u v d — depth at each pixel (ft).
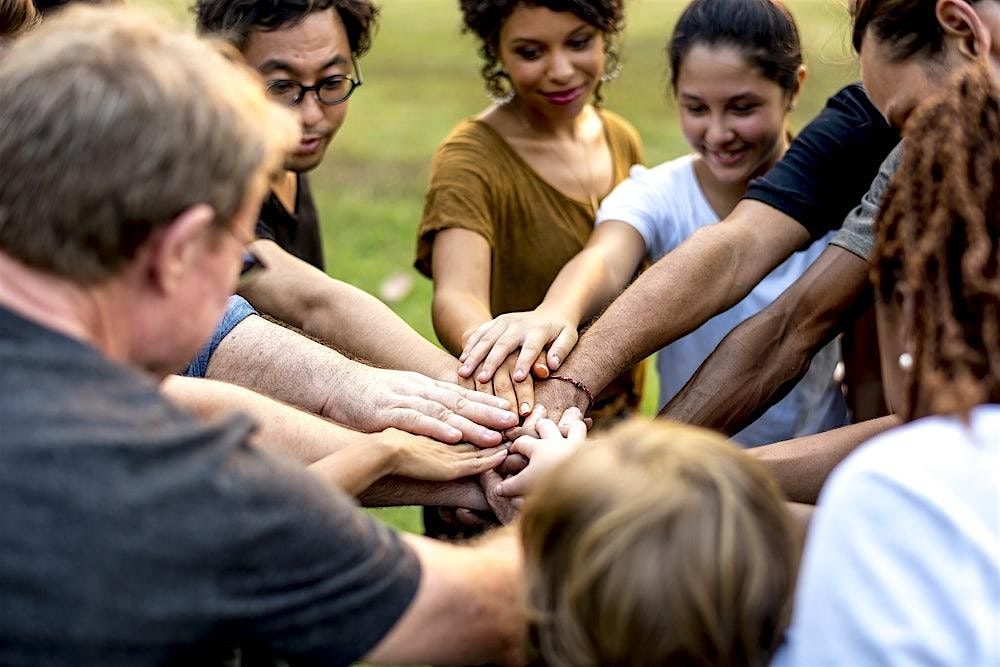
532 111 10.07
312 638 4.37
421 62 31.71
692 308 7.73
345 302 8.11
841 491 4.12
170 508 4.07
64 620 3.96
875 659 3.92
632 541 4.38
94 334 4.39
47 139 4.17
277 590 4.25
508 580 5.01
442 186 9.66
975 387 4.25
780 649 4.57
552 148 10.07
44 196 4.17
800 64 9.21
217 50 5.04
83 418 4.09
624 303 7.77
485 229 9.57
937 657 3.86
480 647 4.92
